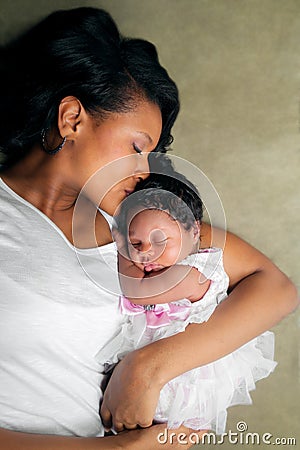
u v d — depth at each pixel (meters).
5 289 1.19
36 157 1.33
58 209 1.34
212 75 1.67
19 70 1.36
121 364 1.30
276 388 1.65
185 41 1.67
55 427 1.22
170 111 1.41
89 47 1.29
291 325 1.64
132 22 1.68
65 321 1.23
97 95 1.26
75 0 1.65
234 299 1.39
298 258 1.66
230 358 1.41
